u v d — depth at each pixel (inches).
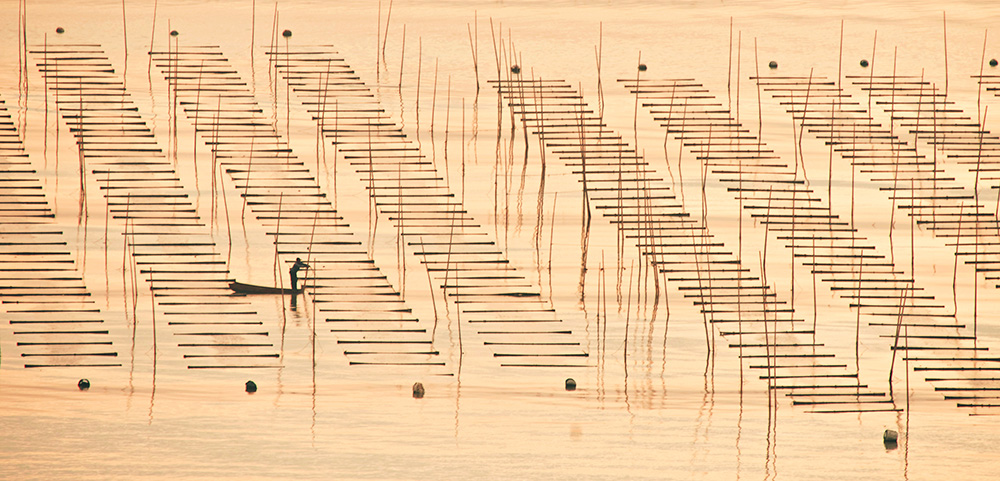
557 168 3745.1
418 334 2947.8
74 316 2970.0
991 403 2664.9
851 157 3809.1
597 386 2731.3
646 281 3193.9
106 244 3289.9
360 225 3432.6
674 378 2773.1
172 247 3282.5
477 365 2815.0
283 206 3501.5
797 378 2778.1
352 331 2945.4
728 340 2947.8
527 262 3284.9
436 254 3302.2
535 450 2447.1
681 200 3580.2
